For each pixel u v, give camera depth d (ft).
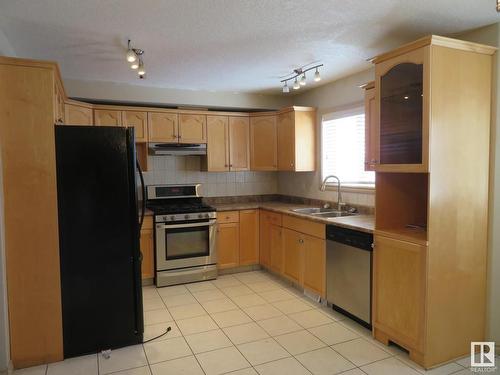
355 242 9.87
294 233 12.88
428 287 7.74
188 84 14.15
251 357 8.49
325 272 11.23
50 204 8.28
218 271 15.17
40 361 8.32
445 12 7.71
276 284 13.83
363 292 9.70
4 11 7.50
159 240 13.62
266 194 17.80
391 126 8.61
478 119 8.19
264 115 15.92
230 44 9.64
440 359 8.02
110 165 8.79
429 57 7.52
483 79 8.21
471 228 8.25
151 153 14.65
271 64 11.50
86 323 8.72
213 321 10.52
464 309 8.26
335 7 7.49
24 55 10.35
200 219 14.29
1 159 7.80
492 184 8.42
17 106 7.93
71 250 8.53
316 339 9.33
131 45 9.63
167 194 15.55
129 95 14.05
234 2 7.22
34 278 8.23
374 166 9.10
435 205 7.74
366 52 10.37
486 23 8.29
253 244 15.60
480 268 8.44
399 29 8.69
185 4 7.28
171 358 8.50
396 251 8.49
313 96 15.14
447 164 7.84
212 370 7.96
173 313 11.14
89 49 9.90
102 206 8.76
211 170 15.61
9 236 7.99
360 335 9.52
